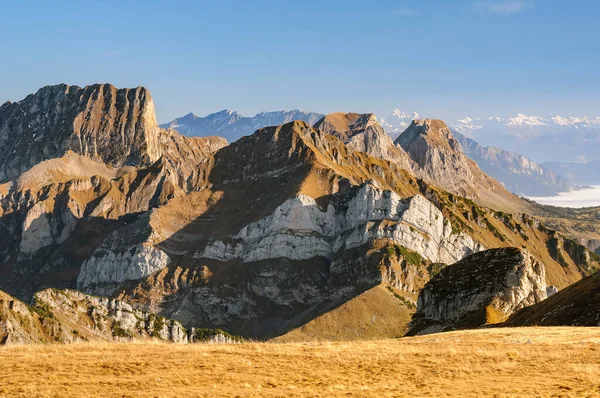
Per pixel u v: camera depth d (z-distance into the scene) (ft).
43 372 171.42
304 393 152.05
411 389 156.87
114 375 170.19
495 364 186.19
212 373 171.94
